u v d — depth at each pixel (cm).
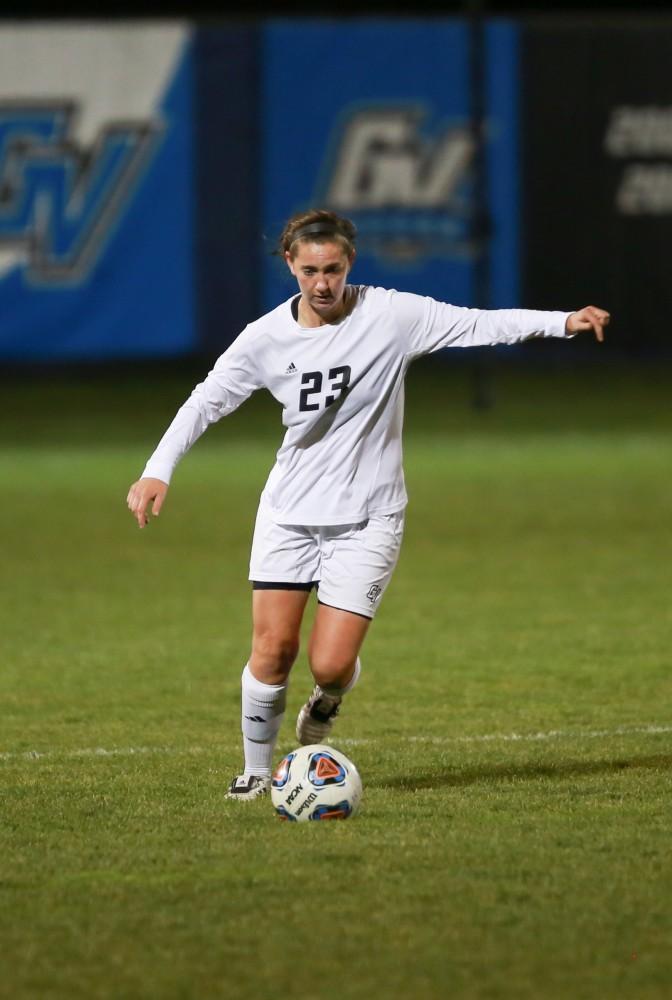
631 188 8306
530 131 8188
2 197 7869
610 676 3028
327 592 2120
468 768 2333
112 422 7938
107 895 1730
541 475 6203
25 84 7862
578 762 2362
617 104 8231
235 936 1602
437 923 1631
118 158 7938
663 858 1841
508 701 2825
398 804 2106
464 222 8150
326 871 1803
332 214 2020
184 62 7938
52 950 1569
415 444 7169
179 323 8025
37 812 2083
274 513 2128
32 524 5209
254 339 2095
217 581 4225
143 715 2761
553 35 8144
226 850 1891
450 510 5397
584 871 1794
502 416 7925
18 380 9006
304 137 8056
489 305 8175
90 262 7938
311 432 2097
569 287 8300
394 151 8112
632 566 4347
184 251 8000
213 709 2808
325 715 2247
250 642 3453
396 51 8075
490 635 3459
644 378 8844
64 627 3625
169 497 5834
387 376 2091
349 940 1587
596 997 1450
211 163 7988
